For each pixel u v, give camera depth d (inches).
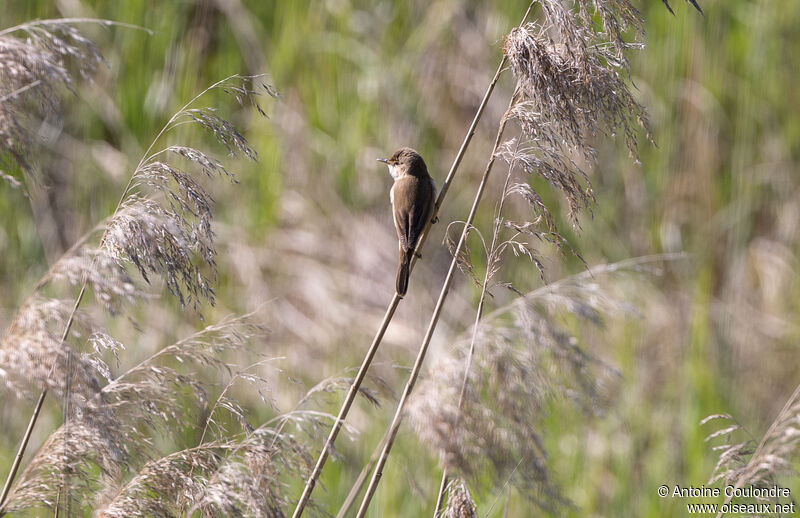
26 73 169.8
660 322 516.4
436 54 578.6
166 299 476.1
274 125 561.0
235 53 565.6
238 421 211.8
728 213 567.8
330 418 203.9
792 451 215.5
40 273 501.4
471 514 213.0
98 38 547.2
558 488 210.1
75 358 168.4
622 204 561.6
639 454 430.6
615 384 453.1
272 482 189.6
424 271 546.9
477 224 536.7
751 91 583.8
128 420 190.2
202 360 205.3
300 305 526.6
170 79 548.4
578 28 218.4
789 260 560.4
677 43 571.2
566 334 242.1
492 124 560.4
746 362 518.9
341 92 574.9
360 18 589.9
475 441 187.8
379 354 504.7
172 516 188.1
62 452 180.1
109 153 539.8
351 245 555.8
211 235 198.8
